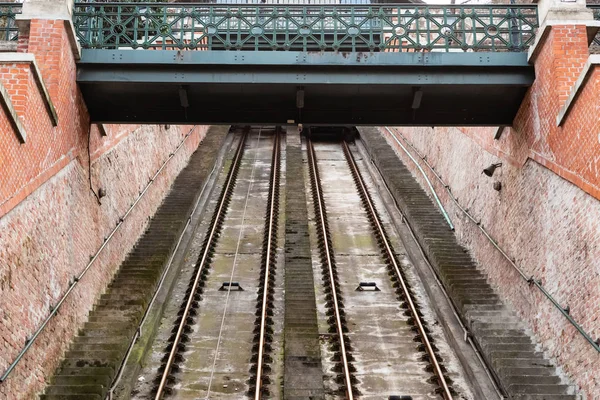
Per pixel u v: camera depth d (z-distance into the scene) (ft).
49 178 33.53
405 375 37.83
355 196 74.28
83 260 39.42
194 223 62.18
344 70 38.47
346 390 35.22
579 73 35.76
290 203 67.67
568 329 33.47
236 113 41.19
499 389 34.63
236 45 38.50
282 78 38.22
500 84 38.91
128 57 37.88
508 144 43.37
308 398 33.60
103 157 44.29
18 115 30.25
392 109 41.09
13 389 28.07
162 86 38.88
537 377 33.53
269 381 36.52
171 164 67.41
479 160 50.06
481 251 48.73
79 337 37.04
